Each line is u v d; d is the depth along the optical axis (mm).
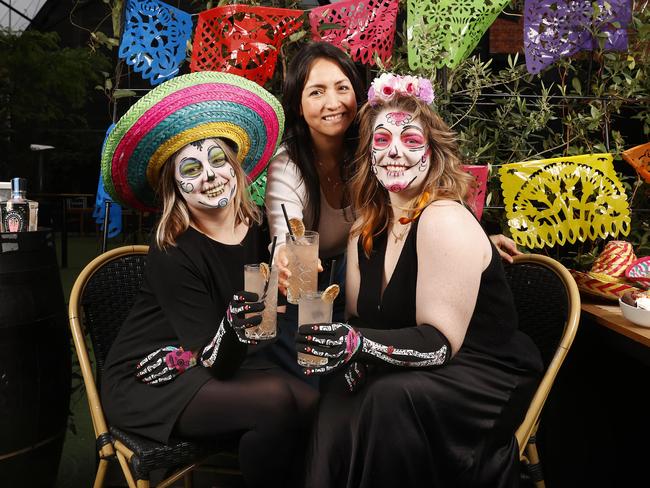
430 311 1426
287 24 2082
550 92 2480
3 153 5723
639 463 1894
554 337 1830
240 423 1489
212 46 2098
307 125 1989
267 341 1604
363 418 1335
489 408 1426
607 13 2064
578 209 2123
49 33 5508
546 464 2031
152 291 1664
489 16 1966
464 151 2248
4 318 1767
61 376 1942
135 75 2543
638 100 2305
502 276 1543
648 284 1798
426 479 1351
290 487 1553
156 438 1500
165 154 1630
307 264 1512
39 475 1901
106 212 2246
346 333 1312
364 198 1672
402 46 2268
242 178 1728
